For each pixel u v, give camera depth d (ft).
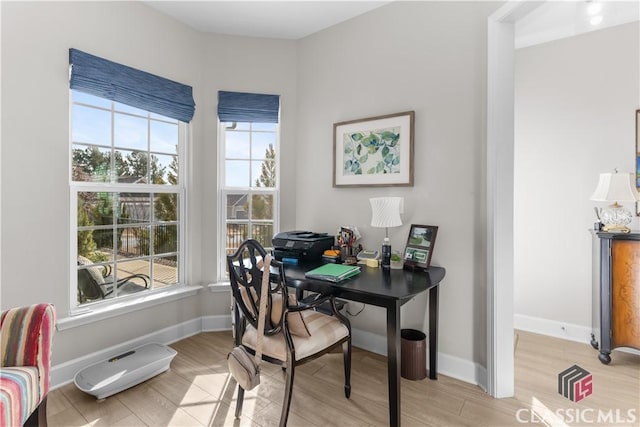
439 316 7.11
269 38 9.43
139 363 6.70
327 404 5.92
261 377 6.87
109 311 7.11
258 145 9.65
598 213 8.28
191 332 8.94
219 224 9.33
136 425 5.36
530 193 9.34
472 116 6.68
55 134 6.39
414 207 7.48
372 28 8.09
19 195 5.96
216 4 7.88
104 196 7.36
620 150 8.20
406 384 6.63
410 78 7.50
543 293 9.22
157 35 8.07
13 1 5.82
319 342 5.32
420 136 7.38
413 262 6.86
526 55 9.30
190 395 6.19
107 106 7.36
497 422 5.45
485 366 6.48
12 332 4.46
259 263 5.53
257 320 5.27
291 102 9.57
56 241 6.46
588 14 7.73
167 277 8.63
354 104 8.43
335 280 5.68
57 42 6.36
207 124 9.14
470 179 6.72
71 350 6.66
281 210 9.57
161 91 8.04
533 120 9.26
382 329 7.98
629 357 7.80
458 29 6.82
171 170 8.68
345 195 8.61
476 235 6.68
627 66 8.09
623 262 7.29
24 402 4.00
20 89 5.92
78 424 5.36
